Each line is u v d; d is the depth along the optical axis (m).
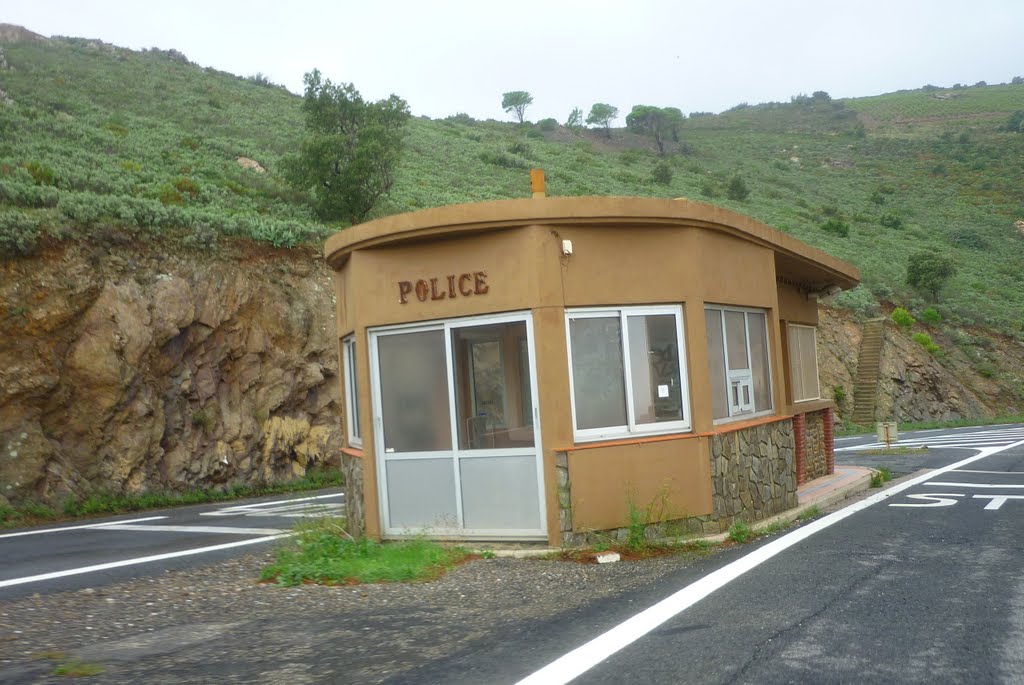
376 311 10.87
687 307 10.59
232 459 23.02
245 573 9.73
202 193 33.28
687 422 10.59
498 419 10.25
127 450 21.03
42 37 63.84
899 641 5.78
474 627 6.71
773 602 7.04
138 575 10.01
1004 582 7.44
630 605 7.21
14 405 19.59
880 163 106.00
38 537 14.86
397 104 39.47
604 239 10.24
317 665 5.78
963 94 156.25
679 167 87.69
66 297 21.06
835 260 15.45
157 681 5.50
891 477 17.23
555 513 9.80
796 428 15.50
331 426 25.89
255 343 24.78
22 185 23.45
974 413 43.72
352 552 9.87
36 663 6.01
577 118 117.88
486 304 10.16
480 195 48.72
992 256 69.56
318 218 36.25
